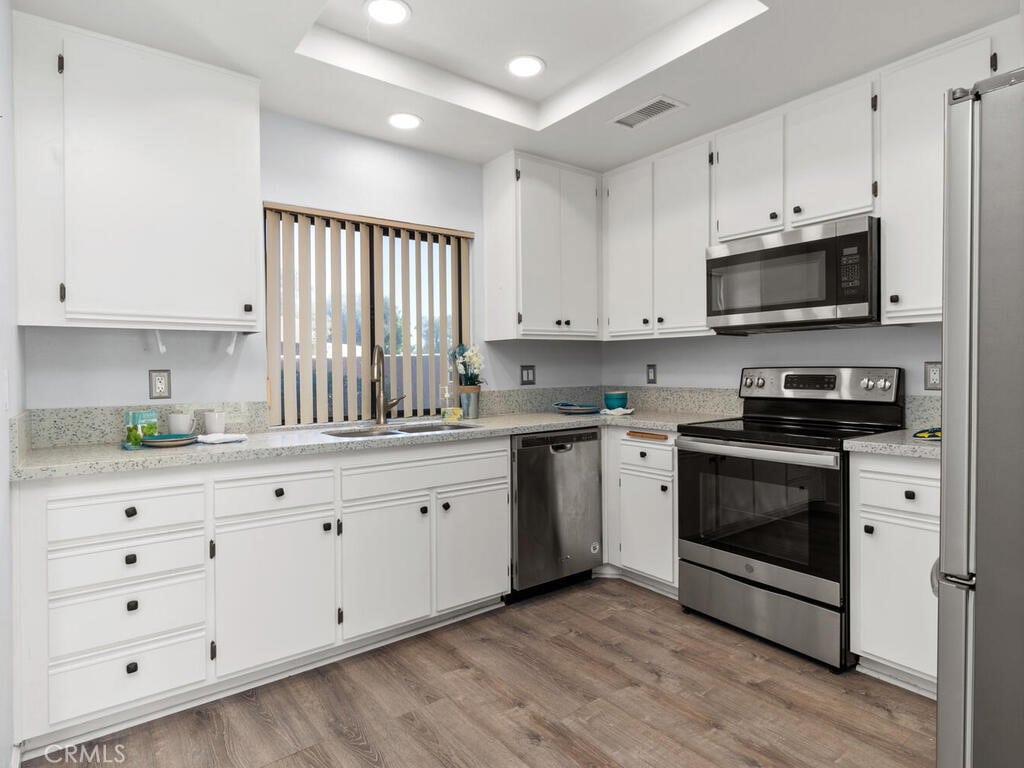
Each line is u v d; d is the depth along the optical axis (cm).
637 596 297
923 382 248
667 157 318
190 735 187
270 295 270
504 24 230
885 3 195
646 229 331
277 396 271
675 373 354
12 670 170
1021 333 89
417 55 251
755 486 246
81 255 199
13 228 185
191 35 208
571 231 343
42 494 176
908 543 202
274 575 217
